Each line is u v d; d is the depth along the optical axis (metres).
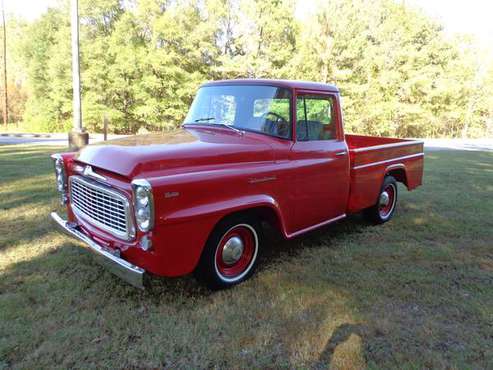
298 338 2.91
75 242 3.57
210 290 3.54
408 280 3.90
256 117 4.08
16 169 9.07
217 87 4.54
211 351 2.73
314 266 4.17
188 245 3.08
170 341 2.83
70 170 3.95
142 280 2.86
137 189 2.85
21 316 3.06
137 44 28.42
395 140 6.77
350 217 6.16
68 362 2.59
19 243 4.52
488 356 2.77
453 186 8.73
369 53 28.89
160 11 28.38
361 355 2.73
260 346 2.80
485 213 6.45
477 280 3.96
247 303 3.36
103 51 27.97
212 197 3.21
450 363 2.68
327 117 4.58
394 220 6.01
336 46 27.00
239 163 3.55
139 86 27.62
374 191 5.39
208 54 28.41
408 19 34.94
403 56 31.03
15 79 41.91
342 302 3.44
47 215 5.56
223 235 3.41
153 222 2.83
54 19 33.34
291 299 3.46
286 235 4.04
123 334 2.89
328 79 27.39
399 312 3.30
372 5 30.48
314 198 4.33
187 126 4.54
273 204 3.72
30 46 34.91
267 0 25.47
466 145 23.50
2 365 2.54
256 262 3.84
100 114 27.98
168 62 27.38
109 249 3.26
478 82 35.41
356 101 29.08
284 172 3.87
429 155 15.71
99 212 3.39
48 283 3.58
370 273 4.03
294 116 4.12
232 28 28.36
